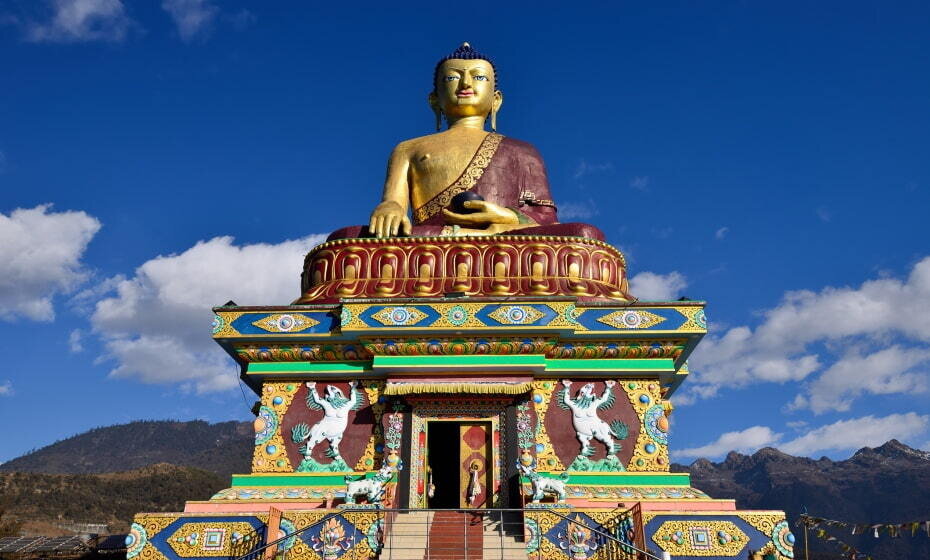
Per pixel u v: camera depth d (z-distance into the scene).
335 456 14.98
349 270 16.70
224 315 15.47
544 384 15.47
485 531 13.29
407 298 15.02
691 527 13.12
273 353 15.47
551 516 13.08
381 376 15.49
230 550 13.12
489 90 22.97
